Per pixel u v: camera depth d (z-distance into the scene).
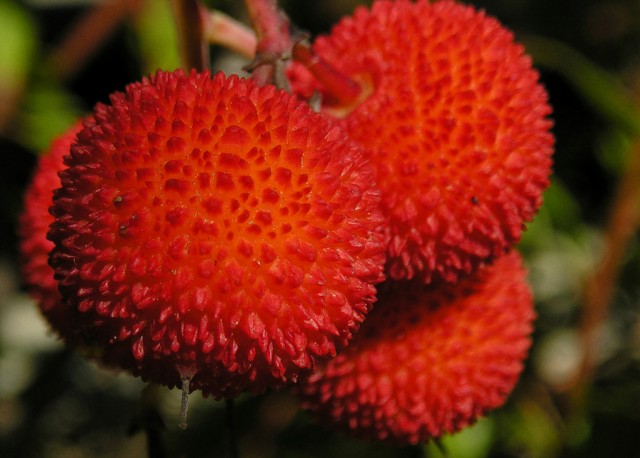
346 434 0.11
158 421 0.10
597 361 0.15
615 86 0.14
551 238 0.15
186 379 0.09
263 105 0.09
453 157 0.10
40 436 0.18
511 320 0.11
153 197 0.09
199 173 0.09
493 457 0.15
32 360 0.17
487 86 0.10
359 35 0.10
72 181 0.09
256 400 0.15
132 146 0.09
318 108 0.10
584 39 0.18
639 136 0.14
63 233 0.09
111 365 0.11
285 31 0.10
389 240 0.10
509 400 0.14
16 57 0.14
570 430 0.14
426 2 0.10
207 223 0.08
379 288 0.10
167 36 0.14
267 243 0.09
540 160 0.10
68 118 0.14
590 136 0.16
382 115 0.10
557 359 0.15
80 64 0.15
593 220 0.17
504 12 0.18
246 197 0.09
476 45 0.10
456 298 0.10
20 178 0.16
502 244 0.10
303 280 0.09
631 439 0.14
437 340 0.10
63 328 0.11
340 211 0.09
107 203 0.09
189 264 0.09
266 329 0.09
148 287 0.09
